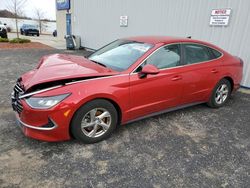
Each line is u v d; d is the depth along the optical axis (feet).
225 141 11.19
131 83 10.49
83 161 9.03
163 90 11.77
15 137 10.38
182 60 12.60
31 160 8.89
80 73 9.77
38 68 10.98
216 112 14.73
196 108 15.24
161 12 26.43
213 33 21.84
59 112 8.84
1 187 7.49
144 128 11.98
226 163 9.45
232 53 20.76
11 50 39.09
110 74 10.15
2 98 14.94
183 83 12.57
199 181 8.32
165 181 8.22
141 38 13.24
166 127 12.26
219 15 20.94
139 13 29.58
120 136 11.03
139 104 11.13
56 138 9.29
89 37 42.68
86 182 7.95
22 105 9.04
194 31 23.43
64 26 61.57
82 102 9.19
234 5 19.84
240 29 19.81
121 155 9.56
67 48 45.37
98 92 9.51
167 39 12.66
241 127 12.80
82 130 9.68
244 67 20.16
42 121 8.87
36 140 10.20
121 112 10.64
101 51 13.60
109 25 35.94
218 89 14.98
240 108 15.65
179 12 24.43
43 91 8.91
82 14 43.32
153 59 11.40
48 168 8.52
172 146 10.46
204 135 11.66
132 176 8.37
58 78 9.20
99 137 10.29
